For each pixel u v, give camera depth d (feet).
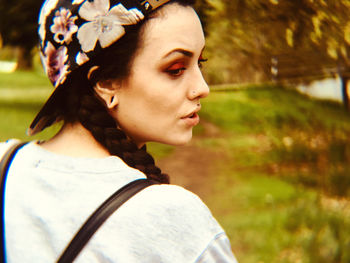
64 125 3.02
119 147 2.83
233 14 7.88
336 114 20.11
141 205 2.56
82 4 2.72
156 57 2.72
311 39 7.30
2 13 41.70
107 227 2.54
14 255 2.66
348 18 6.68
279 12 7.30
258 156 31.27
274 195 22.95
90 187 2.67
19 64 95.81
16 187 2.81
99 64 2.77
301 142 20.70
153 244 2.51
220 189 25.73
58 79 2.86
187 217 2.59
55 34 2.81
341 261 12.80
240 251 16.30
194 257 2.55
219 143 37.60
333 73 17.10
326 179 16.39
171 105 2.79
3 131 36.24
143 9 2.67
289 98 21.39
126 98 2.80
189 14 2.80
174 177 28.73
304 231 14.75
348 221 13.39
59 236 2.59
